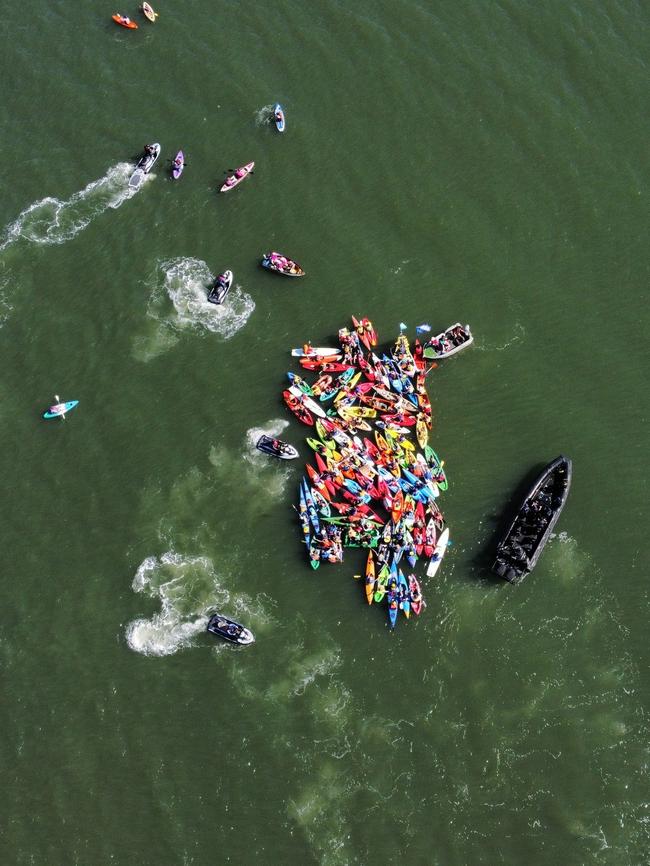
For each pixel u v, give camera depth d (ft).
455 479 289.74
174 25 368.27
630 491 288.51
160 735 259.60
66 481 291.79
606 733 257.96
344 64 359.87
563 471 286.87
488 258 324.60
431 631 270.05
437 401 301.63
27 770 256.73
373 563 276.21
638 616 272.31
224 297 316.60
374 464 289.94
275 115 347.77
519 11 373.20
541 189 337.72
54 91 355.36
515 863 244.42
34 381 306.14
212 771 255.09
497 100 353.51
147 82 356.59
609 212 334.03
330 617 272.10
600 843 245.65
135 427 299.17
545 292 319.06
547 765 254.47
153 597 275.39
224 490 289.74
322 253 324.60
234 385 304.91
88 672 266.98
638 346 311.06
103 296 318.65
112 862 246.47
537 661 266.36
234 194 333.83
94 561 280.72
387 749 256.52
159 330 312.91
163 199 334.03
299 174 338.54
